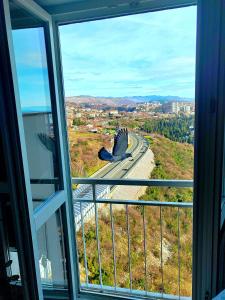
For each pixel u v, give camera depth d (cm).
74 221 207
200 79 139
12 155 130
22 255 138
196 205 153
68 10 172
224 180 170
